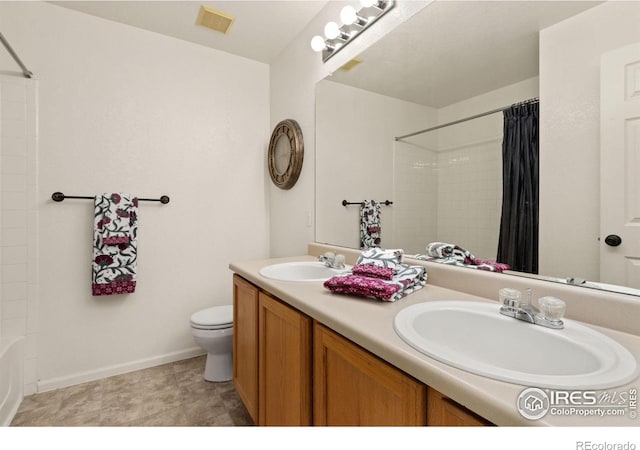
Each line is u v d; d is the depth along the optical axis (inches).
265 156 104.1
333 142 73.3
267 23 82.0
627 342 27.5
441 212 49.5
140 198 83.8
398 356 25.3
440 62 49.4
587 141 33.3
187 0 73.0
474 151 44.8
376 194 61.9
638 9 29.6
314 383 39.8
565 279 35.2
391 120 58.4
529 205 38.5
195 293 92.5
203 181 93.4
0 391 59.7
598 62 32.4
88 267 77.8
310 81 81.7
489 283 40.6
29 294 71.4
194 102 91.7
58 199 73.1
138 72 83.5
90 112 77.6
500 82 41.6
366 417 30.5
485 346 33.3
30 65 71.1
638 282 30.1
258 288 57.3
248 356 60.5
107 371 80.0
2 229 69.1
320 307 37.0
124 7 75.2
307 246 84.2
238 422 62.7
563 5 35.1
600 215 32.5
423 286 46.8
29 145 71.2
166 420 63.1
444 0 48.7
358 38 65.8
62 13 74.5
